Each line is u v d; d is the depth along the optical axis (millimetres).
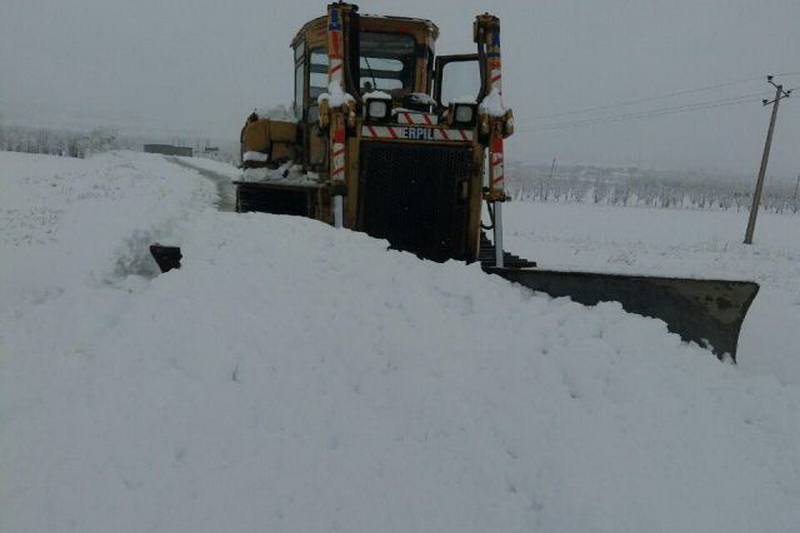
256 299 3678
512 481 3033
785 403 3492
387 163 5398
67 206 15938
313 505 2793
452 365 3533
